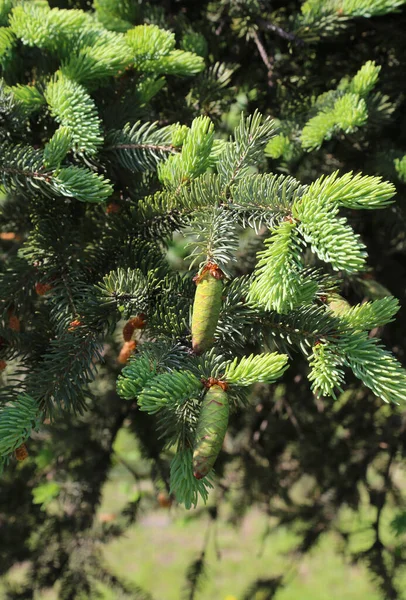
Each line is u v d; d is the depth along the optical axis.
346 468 1.71
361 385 1.50
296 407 1.57
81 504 1.57
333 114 1.06
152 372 0.79
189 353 0.83
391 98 1.29
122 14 1.19
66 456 1.61
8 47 1.01
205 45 1.19
